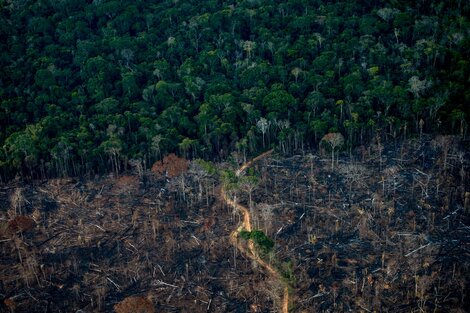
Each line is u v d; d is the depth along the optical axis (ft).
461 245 328.08
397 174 387.14
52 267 334.65
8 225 356.59
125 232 360.48
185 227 362.53
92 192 398.83
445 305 293.64
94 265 337.11
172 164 404.77
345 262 325.21
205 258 338.34
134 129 440.04
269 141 430.61
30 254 344.08
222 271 328.70
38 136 422.00
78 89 467.93
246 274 324.60
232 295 313.53
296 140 422.41
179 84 463.42
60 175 416.26
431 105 416.46
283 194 381.60
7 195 398.83
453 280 306.55
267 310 302.04
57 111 446.60
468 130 414.00
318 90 452.76
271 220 358.02
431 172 385.50
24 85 475.72
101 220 371.76
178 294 316.40
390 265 320.09
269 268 325.62
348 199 371.35
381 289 306.76
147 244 350.43
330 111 433.07
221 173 396.37
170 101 454.40
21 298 317.01
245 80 464.24
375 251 330.54
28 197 395.96
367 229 345.31
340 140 403.13
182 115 437.17
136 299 292.20
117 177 410.93
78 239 354.74
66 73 479.41
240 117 435.94
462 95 428.56
